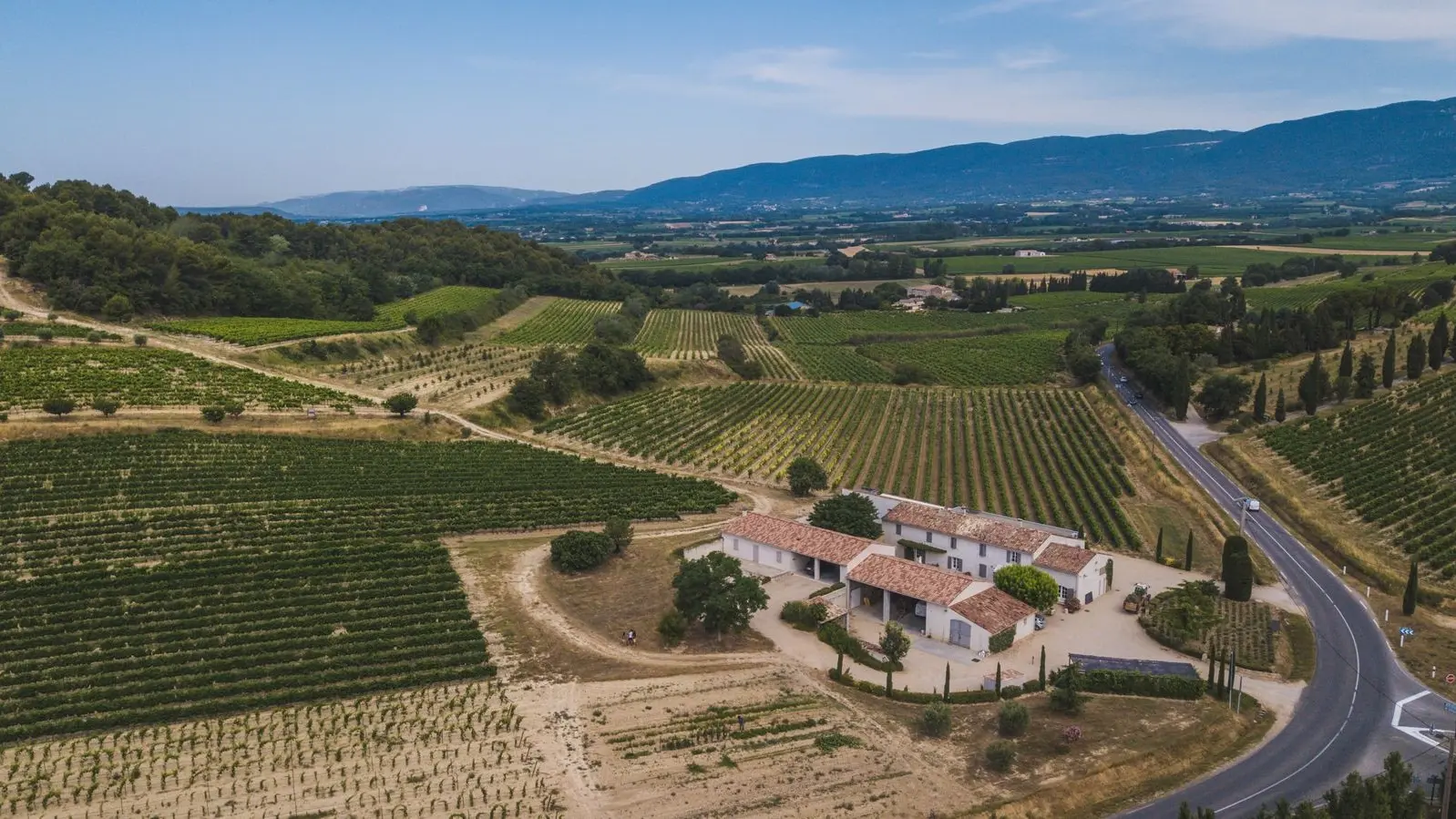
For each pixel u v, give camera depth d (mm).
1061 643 93062
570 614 98125
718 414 195250
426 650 87438
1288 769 70250
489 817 63375
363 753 71125
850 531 114562
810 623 96125
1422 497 128375
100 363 160500
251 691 79500
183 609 93125
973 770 69375
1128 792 67562
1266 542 120938
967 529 112125
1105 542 122438
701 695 81812
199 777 67500
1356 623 96938
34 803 63719
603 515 128625
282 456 138000
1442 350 178500
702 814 64000
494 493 134250
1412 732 75625
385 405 167250
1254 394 181500
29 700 75750
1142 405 194625
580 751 72062
